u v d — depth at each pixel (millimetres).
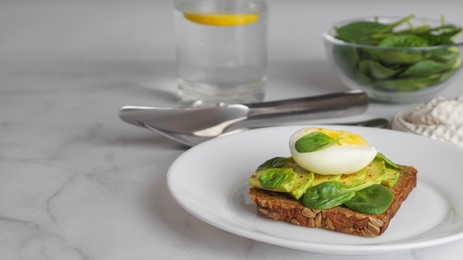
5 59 1087
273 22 1226
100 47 1137
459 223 661
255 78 904
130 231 680
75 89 978
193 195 684
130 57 1100
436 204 692
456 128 797
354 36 905
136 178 762
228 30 879
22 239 670
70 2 1325
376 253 626
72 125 877
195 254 651
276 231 657
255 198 670
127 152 814
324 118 864
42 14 1271
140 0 1326
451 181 721
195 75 896
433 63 867
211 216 646
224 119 822
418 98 910
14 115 903
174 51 1123
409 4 1279
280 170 671
